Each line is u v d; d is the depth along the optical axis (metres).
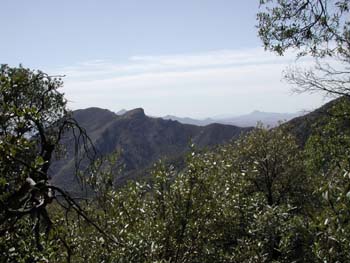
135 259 9.18
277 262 12.81
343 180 4.64
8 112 5.79
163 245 11.08
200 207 11.22
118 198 10.58
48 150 6.45
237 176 14.48
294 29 10.59
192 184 11.08
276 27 10.77
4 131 5.92
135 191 11.55
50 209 8.22
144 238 10.03
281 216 14.06
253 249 13.08
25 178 5.75
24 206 5.49
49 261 6.70
